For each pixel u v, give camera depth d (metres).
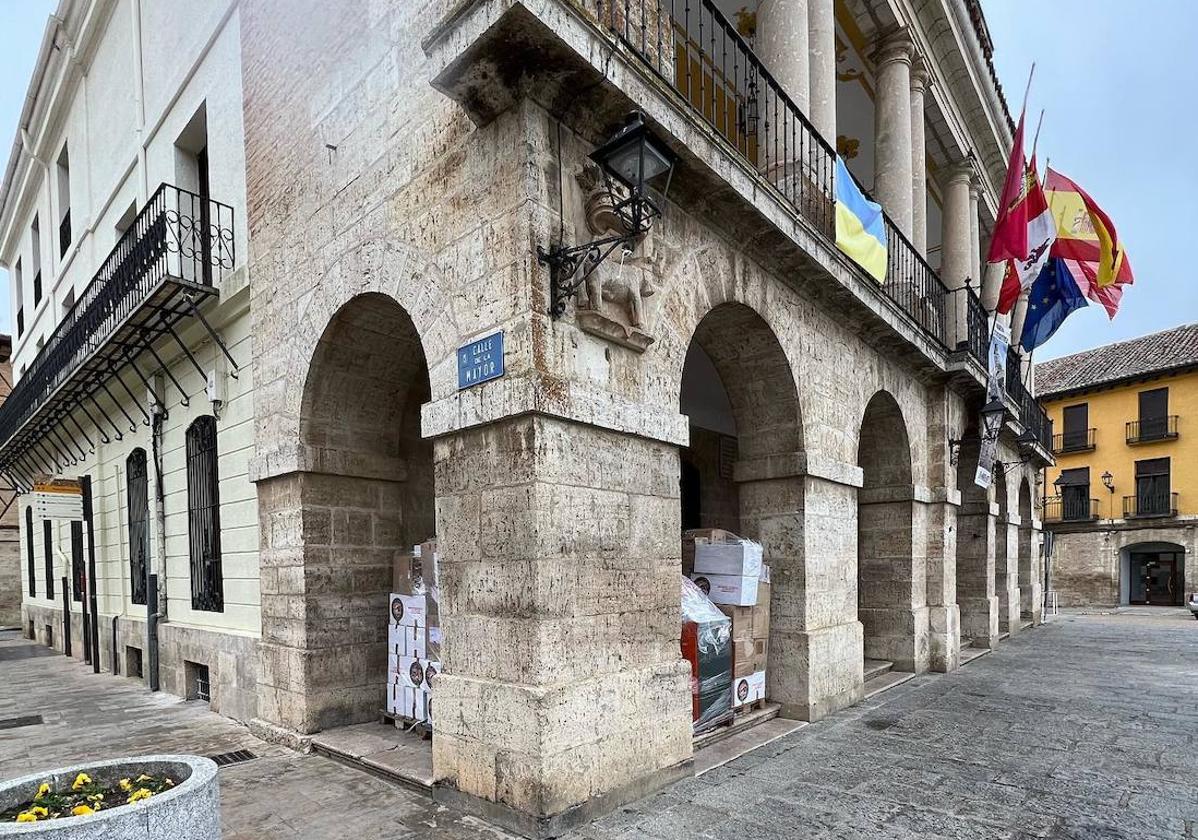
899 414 9.38
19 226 18.39
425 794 4.54
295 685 6.04
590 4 4.39
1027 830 3.96
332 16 6.16
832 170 7.23
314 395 6.25
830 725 6.32
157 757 3.42
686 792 4.51
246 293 7.22
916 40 10.73
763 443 6.93
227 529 7.56
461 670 4.33
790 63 7.35
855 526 7.72
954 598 10.27
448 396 4.56
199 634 7.89
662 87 4.52
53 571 15.84
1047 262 12.77
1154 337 33.12
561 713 3.88
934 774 4.93
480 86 4.12
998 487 14.72
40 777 3.18
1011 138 15.07
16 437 14.05
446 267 4.67
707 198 5.36
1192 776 4.89
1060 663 10.63
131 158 10.70
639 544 4.61
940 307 10.94
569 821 3.87
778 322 6.50
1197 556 28.52
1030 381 18.69
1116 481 31.31
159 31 9.95
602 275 4.34
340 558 6.29
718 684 5.81
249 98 7.41
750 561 6.32
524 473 3.97
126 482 10.79
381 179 5.38
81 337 9.96
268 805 4.48
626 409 4.51
